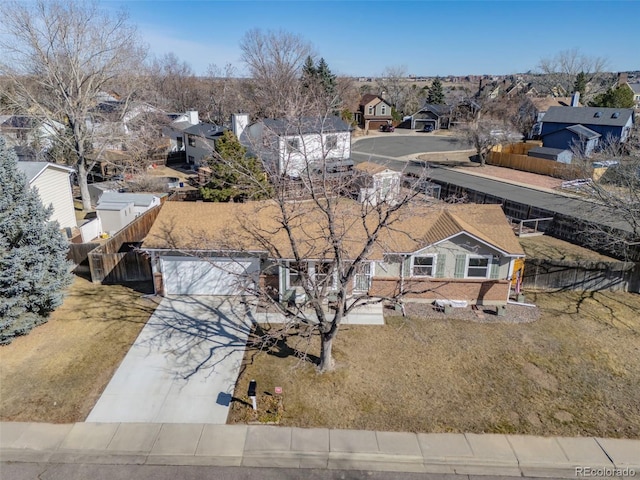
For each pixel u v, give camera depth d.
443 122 81.44
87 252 21.12
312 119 36.41
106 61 30.72
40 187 24.34
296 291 18.25
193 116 52.94
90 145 34.12
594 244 24.55
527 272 20.08
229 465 10.88
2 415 12.21
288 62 67.50
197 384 13.59
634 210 20.33
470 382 13.83
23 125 38.69
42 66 29.06
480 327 16.95
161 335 16.17
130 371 14.15
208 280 19.06
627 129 47.97
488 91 93.94
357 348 15.48
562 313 18.08
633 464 10.98
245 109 63.59
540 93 93.50
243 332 16.52
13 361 14.47
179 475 10.56
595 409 12.78
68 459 10.97
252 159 28.05
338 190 15.00
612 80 92.50
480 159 50.41
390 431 11.86
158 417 12.27
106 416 12.29
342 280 13.25
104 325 16.72
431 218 19.41
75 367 14.27
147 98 49.12
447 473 10.77
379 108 81.12
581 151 45.09
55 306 16.44
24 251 15.02
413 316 17.69
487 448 11.39
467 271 18.36
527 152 50.25
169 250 18.11
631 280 19.89
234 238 18.53
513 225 28.72
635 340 16.20
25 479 10.40
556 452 11.30
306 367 14.39
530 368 14.55
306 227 18.80
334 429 11.91
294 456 11.14
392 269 18.50
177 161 48.06
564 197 35.34
